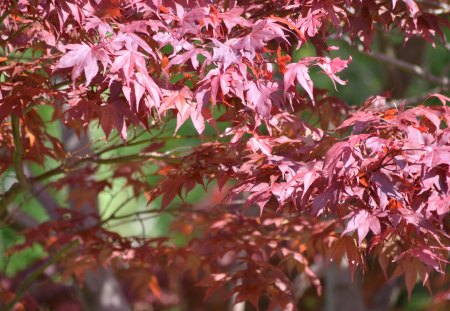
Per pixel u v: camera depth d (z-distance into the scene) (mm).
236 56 3738
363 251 4371
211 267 6039
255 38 3773
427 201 3668
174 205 6492
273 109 4434
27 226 8258
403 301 13961
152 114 4262
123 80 3707
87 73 3539
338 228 5598
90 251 5586
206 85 3877
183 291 12469
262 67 4109
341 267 9062
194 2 4090
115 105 3865
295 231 5539
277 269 5344
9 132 5258
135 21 3904
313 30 4195
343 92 13641
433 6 5898
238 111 4383
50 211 8406
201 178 4516
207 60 3781
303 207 3719
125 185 6293
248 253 5449
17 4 4098
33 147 5113
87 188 6305
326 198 3631
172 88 3967
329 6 4285
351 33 4844
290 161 3916
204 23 4051
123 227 16031
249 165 4160
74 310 11094
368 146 3629
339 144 3588
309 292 12117
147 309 12172
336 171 3660
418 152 3717
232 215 5902
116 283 8820
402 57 9508
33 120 4934
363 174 3770
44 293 11102
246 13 4891
